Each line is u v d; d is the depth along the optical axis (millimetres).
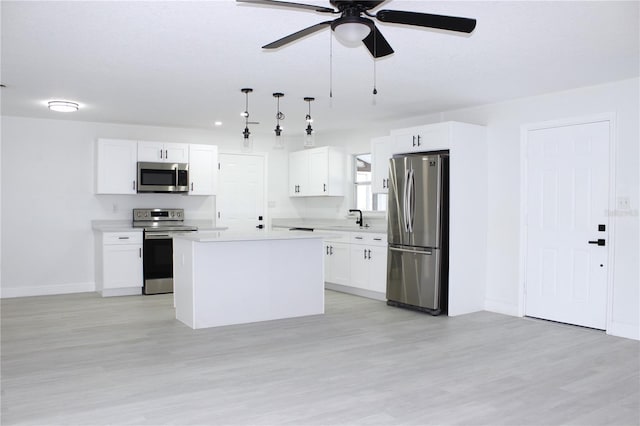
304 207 8328
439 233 5254
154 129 7043
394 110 5844
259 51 3611
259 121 6578
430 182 5312
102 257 6215
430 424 2607
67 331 4512
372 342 4203
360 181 7469
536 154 5098
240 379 3271
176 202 7246
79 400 2898
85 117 6293
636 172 4355
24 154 6281
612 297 4492
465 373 3414
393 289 5711
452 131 5223
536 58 3773
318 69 4090
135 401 2889
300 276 5215
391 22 2357
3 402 2863
